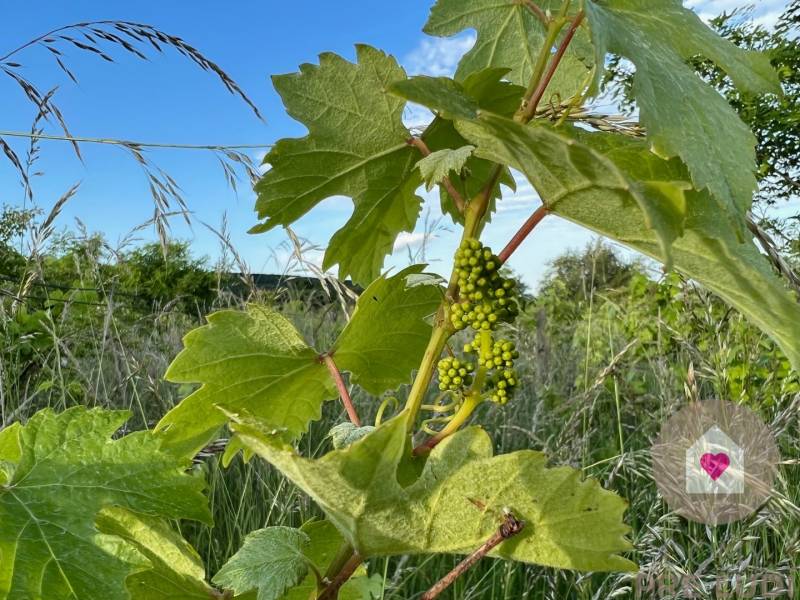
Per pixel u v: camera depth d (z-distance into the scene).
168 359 3.60
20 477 1.07
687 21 1.04
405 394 3.63
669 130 0.83
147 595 1.20
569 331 6.07
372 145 1.24
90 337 3.52
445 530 0.94
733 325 3.18
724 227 0.95
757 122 6.66
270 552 1.01
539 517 0.93
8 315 3.41
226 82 2.56
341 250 1.44
